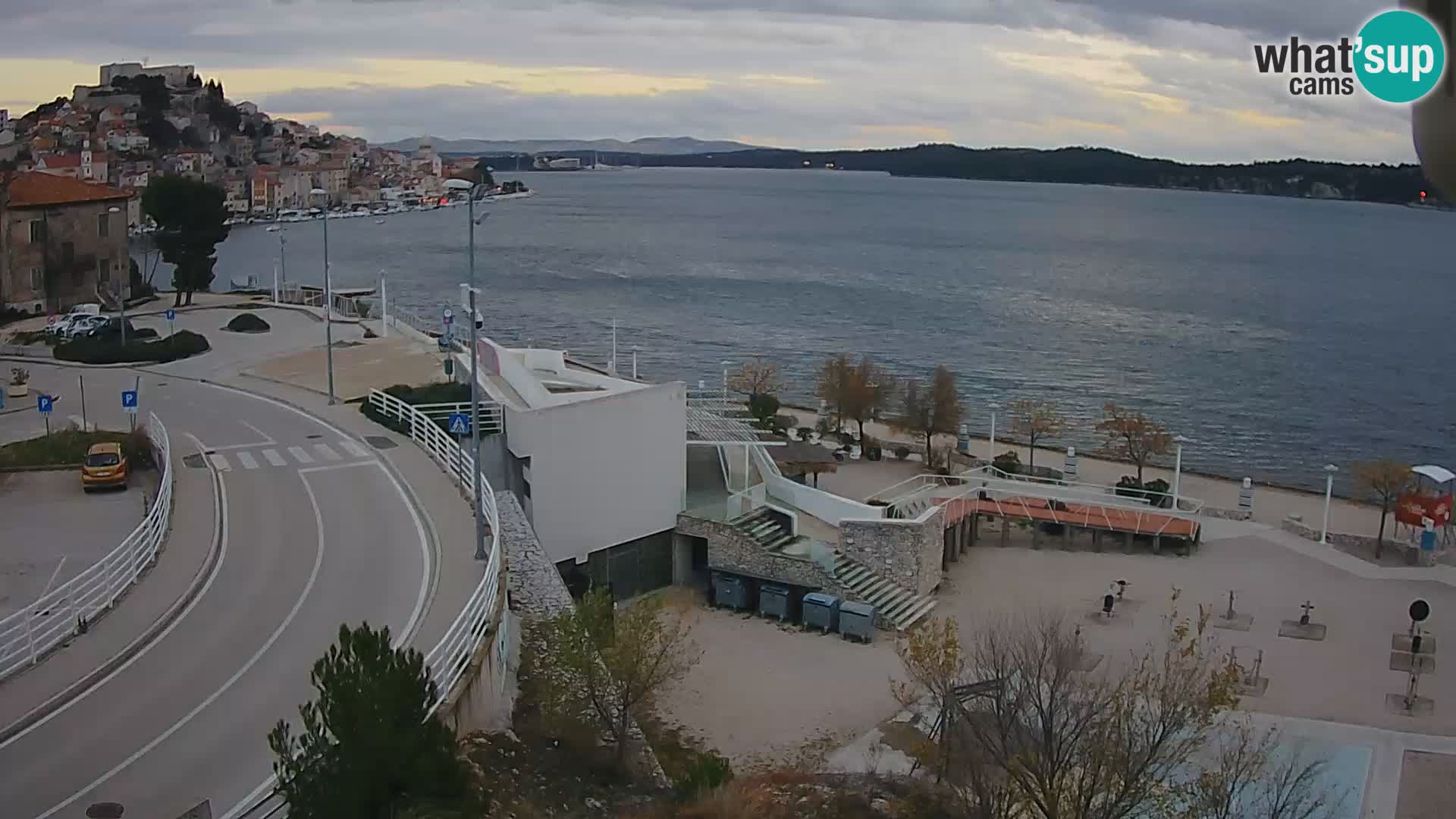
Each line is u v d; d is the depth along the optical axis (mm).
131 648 26672
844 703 34906
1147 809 23734
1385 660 38500
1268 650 39219
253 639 27328
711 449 49500
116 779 20922
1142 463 66312
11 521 38219
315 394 55812
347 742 17219
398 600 29812
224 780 20875
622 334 132000
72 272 83500
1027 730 24328
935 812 25062
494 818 20906
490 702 26344
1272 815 24266
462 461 40031
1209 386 105938
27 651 26188
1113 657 38094
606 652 28375
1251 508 58219
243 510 37750
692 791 25422
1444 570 47875
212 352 67188
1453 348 129875
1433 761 30812
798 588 42500
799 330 137000
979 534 52844
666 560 46281
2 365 63688
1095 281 197250
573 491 42844
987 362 116750
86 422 49750
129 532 37125
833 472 60438
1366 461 77375
